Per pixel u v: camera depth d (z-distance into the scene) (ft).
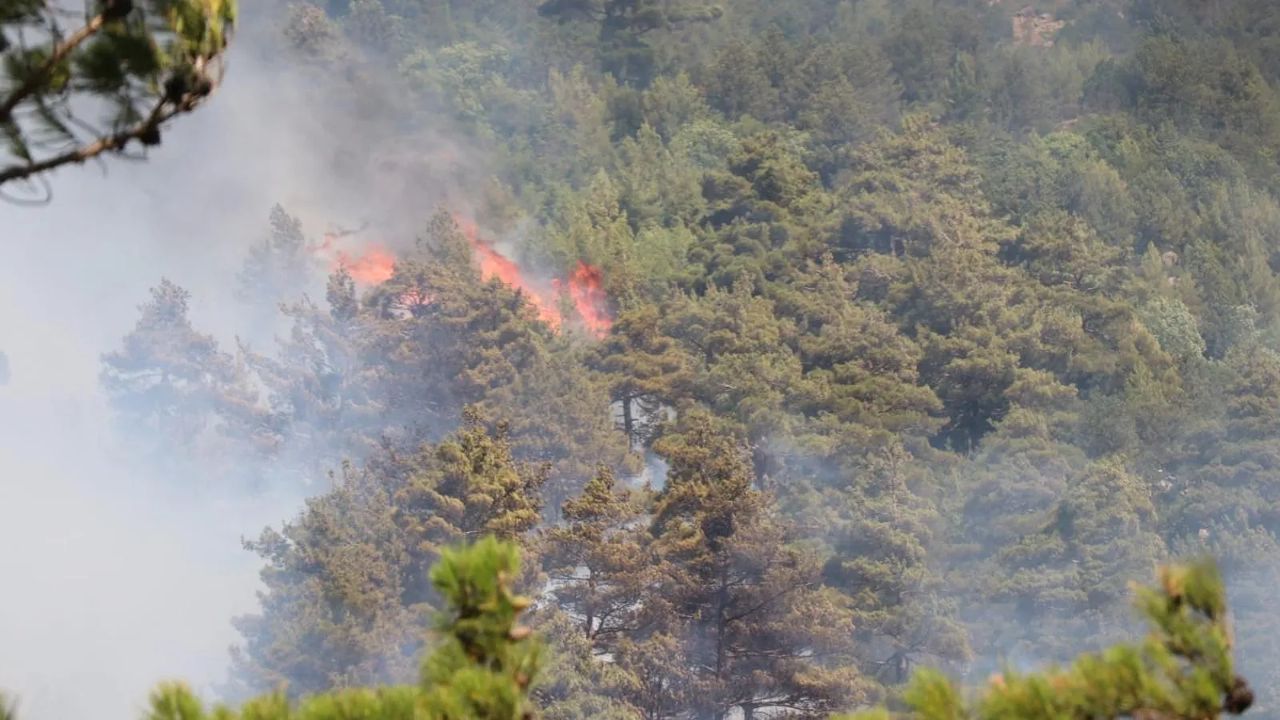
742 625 425.28
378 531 390.42
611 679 389.19
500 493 406.62
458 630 85.46
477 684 81.97
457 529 395.55
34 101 82.48
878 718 87.51
